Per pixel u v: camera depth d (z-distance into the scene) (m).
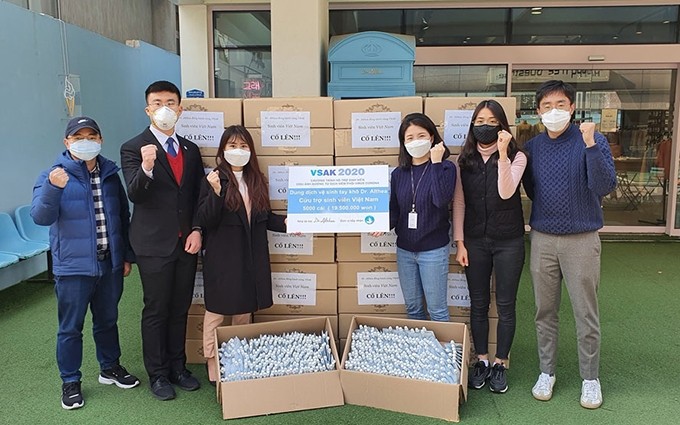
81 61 6.01
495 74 6.13
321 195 2.68
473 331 2.76
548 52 6.03
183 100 2.84
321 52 4.54
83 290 2.49
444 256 2.63
